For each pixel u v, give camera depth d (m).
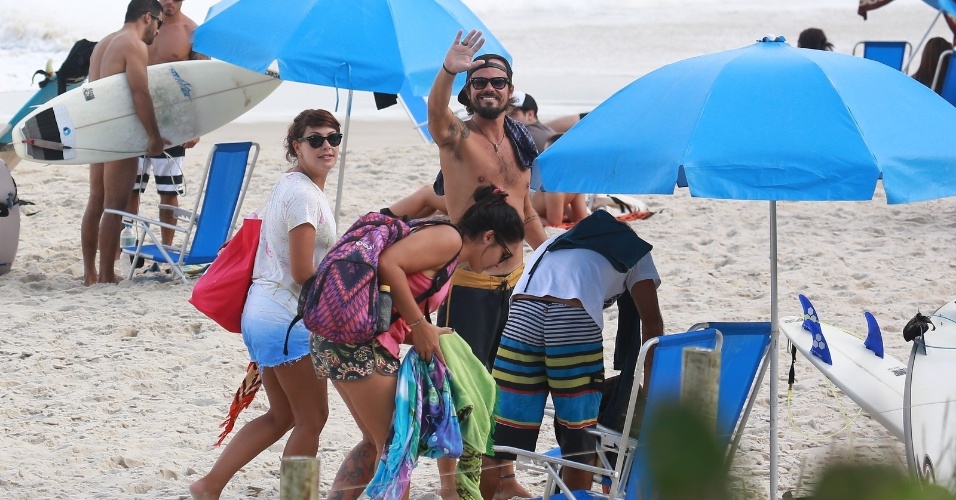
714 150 12.59
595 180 13.55
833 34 119.75
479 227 15.33
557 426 15.59
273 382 15.98
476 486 14.39
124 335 25.39
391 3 23.84
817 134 12.65
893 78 13.95
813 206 38.81
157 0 30.56
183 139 32.16
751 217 37.22
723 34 120.75
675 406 6.01
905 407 13.64
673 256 32.25
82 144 29.22
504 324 17.05
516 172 18.41
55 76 36.41
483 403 14.11
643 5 142.88
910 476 6.05
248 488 17.14
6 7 102.25
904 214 37.28
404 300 13.61
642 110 13.80
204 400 21.30
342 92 74.50
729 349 14.66
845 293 28.06
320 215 15.45
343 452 18.62
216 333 25.42
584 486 15.84
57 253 33.66
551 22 132.38
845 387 15.46
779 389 21.55
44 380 22.09
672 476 5.88
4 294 28.95
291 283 15.53
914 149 12.69
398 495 13.33
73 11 104.31
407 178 44.41
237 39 24.38
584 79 89.75
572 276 14.98
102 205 30.31
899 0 139.00
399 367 13.92
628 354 15.23
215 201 29.23
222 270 15.96
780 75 13.41
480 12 139.25
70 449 18.42
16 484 17.02
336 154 15.75
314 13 23.66
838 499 6.00
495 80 17.75
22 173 45.38
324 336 13.45
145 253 30.17
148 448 18.81
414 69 23.20
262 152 51.16
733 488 5.95
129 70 29.67
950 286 28.30
